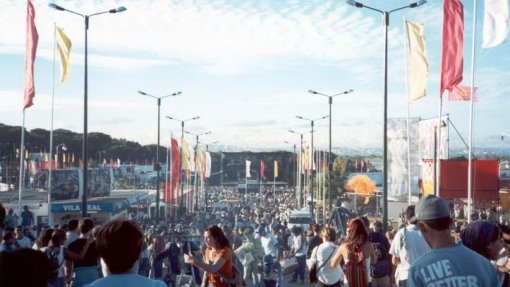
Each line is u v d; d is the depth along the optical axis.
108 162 190.25
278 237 24.48
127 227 3.68
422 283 3.86
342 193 88.38
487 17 22.08
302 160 77.62
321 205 77.38
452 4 23.72
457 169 40.69
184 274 17.19
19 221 29.30
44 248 11.03
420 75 27.48
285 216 52.97
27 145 158.25
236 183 191.62
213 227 8.36
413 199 47.84
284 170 193.88
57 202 43.94
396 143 48.97
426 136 47.78
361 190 67.50
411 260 9.03
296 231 21.17
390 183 49.22
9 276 3.03
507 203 55.78
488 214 37.22
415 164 48.50
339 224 28.66
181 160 64.62
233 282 8.33
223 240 8.32
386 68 27.19
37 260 3.15
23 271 3.06
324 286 9.45
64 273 10.59
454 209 41.84
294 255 19.56
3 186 82.69
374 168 122.12
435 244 4.03
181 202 65.56
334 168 88.94
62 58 31.70
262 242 19.36
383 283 9.66
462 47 23.66
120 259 3.60
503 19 21.80
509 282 4.56
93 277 9.50
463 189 40.66
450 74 23.73
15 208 41.28
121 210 49.53
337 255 8.82
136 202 59.78
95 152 186.88
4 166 119.56
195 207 80.81
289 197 127.31
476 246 4.79
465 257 3.87
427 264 3.89
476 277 3.79
